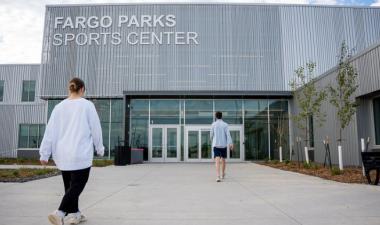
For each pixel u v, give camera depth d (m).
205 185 8.91
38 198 6.70
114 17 26.09
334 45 25.83
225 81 25.27
